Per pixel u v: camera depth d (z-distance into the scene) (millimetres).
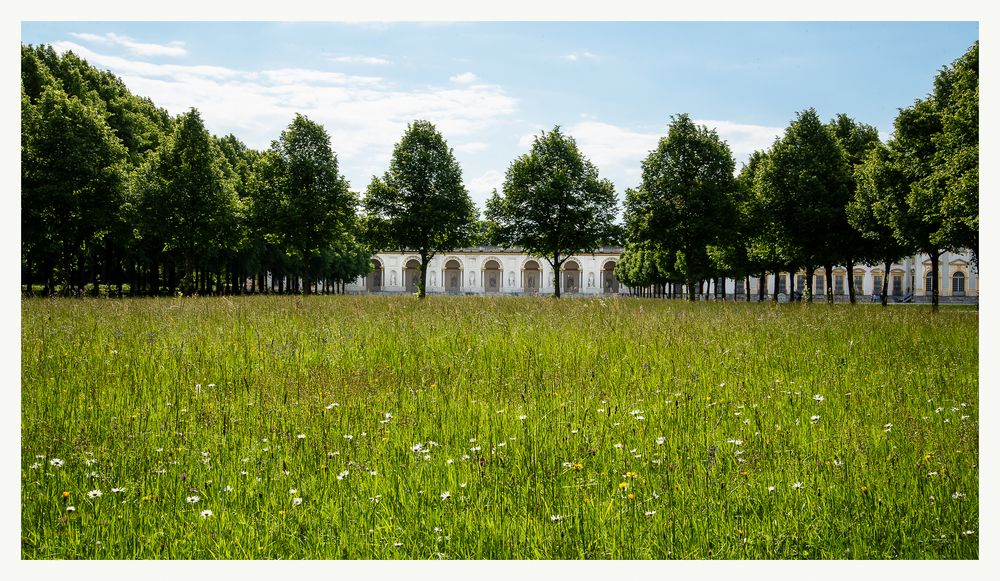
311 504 3719
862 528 3543
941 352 8711
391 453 4512
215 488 3953
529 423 5105
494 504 3686
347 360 7965
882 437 4844
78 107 29516
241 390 6227
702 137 37906
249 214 40094
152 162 36344
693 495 3799
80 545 3336
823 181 34625
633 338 9484
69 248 29953
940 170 22125
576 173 42656
